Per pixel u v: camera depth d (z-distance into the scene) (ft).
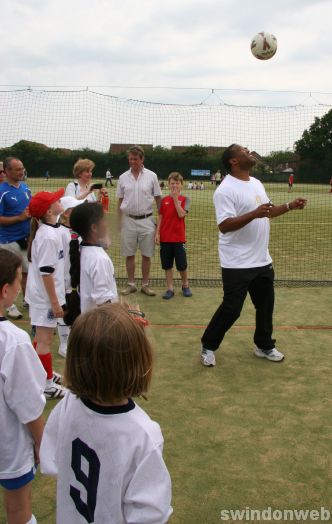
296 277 27.27
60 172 69.92
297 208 13.58
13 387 5.90
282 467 9.75
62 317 11.91
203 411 12.01
